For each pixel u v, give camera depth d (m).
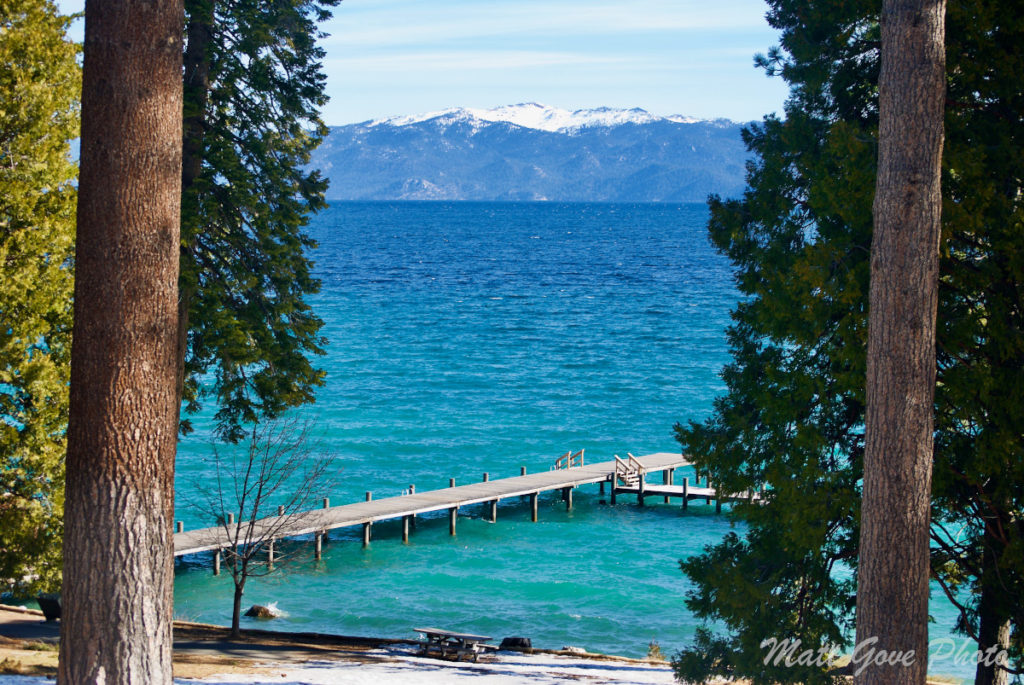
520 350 82.56
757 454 16.06
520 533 39.28
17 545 17.20
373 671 17.05
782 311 14.80
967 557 14.99
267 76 21.94
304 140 23.44
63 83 17.80
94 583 7.26
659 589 31.44
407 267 159.25
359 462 48.22
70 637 7.29
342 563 34.53
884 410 10.27
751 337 16.83
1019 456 13.24
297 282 23.80
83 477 7.33
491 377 71.06
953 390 13.38
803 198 16.16
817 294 14.37
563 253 198.62
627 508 43.91
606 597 30.50
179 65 7.70
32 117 17.17
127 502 7.34
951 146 13.38
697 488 43.94
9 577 17.73
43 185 17.55
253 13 21.66
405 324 96.44
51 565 17.81
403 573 33.28
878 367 10.34
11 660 14.23
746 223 16.72
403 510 37.16
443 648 21.48
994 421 13.45
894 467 10.20
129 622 7.30
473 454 50.50
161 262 7.52
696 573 16.53
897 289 10.20
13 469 17.34
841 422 15.34
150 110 7.44
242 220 22.56
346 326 94.62
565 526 40.47
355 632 27.20
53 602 21.61
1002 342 13.33
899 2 10.16
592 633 27.31
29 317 17.03
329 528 34.62
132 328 7.36
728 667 15.73
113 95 7.35
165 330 7.58
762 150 16.77
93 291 7.34
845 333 13.78
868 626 10.34
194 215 19.97
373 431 54.56
